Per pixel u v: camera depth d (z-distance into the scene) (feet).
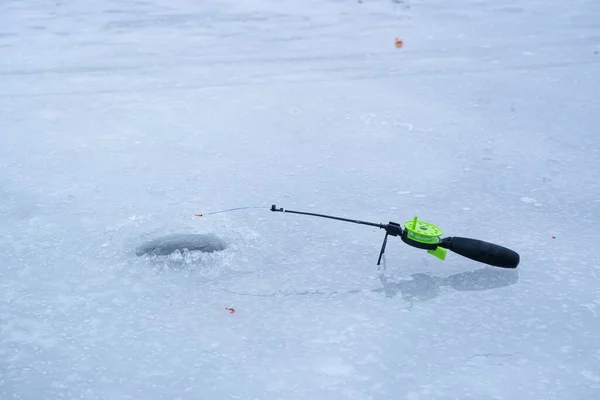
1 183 6.10
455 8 12.82
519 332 4.55
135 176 6.22
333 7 12.91
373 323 4.61
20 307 4.73
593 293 4.85
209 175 6.23
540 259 5.16
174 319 4.63
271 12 12.47
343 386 4.20
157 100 7.87
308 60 9.42
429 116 7.47
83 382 4.23
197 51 9.84
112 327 4.58
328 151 6.67
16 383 4.22
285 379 4.24
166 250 5.21
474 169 6.34
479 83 8.44
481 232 5.44
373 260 5.17
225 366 4.32
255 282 4.94
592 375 4.26
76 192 5.96
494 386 4.20
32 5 12.98
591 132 7.07
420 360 4.36
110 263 5.11
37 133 7.06
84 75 8.70
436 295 4.85
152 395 4.15
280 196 5.90
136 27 11.27
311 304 4.76
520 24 11.55
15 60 9.34
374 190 5.99
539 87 8.30
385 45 10.23
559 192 5.97
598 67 9.10
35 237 5.38
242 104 7.77
